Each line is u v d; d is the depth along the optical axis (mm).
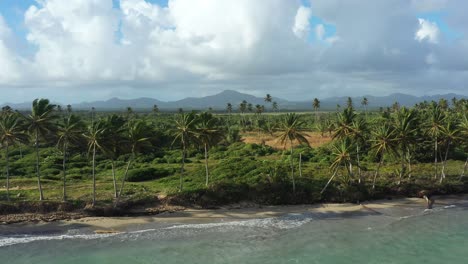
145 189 71500
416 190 74812
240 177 75938
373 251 47750
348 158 67812
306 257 45875
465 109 119562
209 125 68938
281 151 113312
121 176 84188
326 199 69625
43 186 74250
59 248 48094
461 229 56156
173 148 116688
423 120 101312
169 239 51719
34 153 103500
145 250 47781
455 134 77812
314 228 56625
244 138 152875
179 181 77000
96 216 59281
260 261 44688
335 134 74812
